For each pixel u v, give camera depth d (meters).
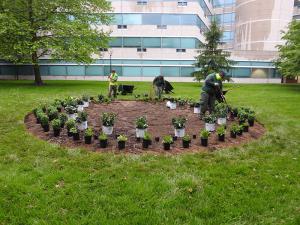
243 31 56.22
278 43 51.84
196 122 11.13
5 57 25.45
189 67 44.00
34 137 8.54
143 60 43.94
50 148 7.55
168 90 20.92
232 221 4.55
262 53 45.06
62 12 27.38
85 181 5.70
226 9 60.91
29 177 5.76
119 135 8.45
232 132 9.02
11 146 7.76
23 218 4.46
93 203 4.90
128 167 6.44
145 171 6.27
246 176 6.17
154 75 44.12
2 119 10.95
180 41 43.75
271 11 51.59
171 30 43.53
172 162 6.82
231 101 18.16
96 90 23.34
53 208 4.74
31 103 15.05
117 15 43.34
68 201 4.93
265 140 9.06
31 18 25.94
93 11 28.88
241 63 45.12
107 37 29.47
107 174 6.05
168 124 10.65
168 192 5.32
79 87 25.97
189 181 5.73
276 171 6.51
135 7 43.09
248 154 7.65
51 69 43.25
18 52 24.67
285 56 31.55
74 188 5.40
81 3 27.73
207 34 32.38
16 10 25.83
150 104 15.63
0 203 4.85
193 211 4.76
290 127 11.19
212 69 31.94
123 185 5.55
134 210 4.71
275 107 15.99
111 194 5.22
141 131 8.38
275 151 8.03
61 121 9.45
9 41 24.70
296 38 30.28
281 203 5.11
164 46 43.78
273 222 4.56
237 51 45.00
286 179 6.07
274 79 45.53
